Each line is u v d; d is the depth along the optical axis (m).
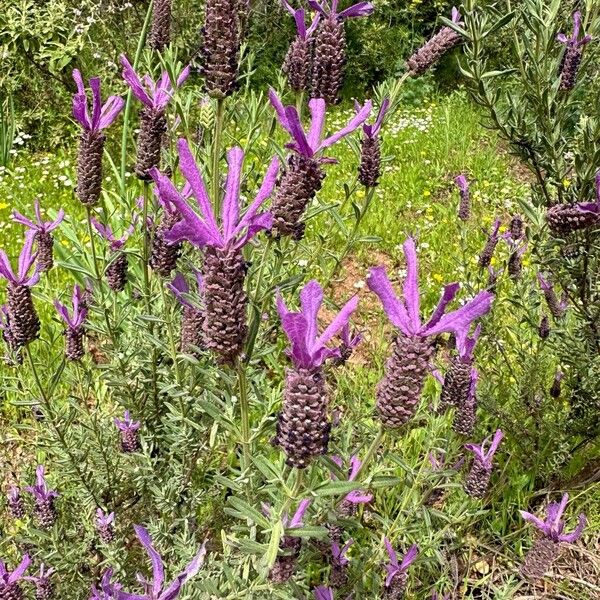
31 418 0.38
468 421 0.25
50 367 0.35
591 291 0.33
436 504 0.34
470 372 0.25
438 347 0.36
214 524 0.31
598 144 0.28
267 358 0.29
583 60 0.33
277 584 0.19
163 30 0.32
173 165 0.28
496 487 0.35
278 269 0.26
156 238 0.26
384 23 1.25
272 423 0.20
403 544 0.30
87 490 0.29
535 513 0.36
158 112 0.26
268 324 0.30
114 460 0.32
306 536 0.17
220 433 0.30
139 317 0.27
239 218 0.16
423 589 0.29
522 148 0.32
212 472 0.33
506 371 0.44
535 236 0.32
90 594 0.27
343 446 0.25
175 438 0.28
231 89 0.21
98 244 0.44
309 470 0.18
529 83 0.29
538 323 0.40
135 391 0.32
